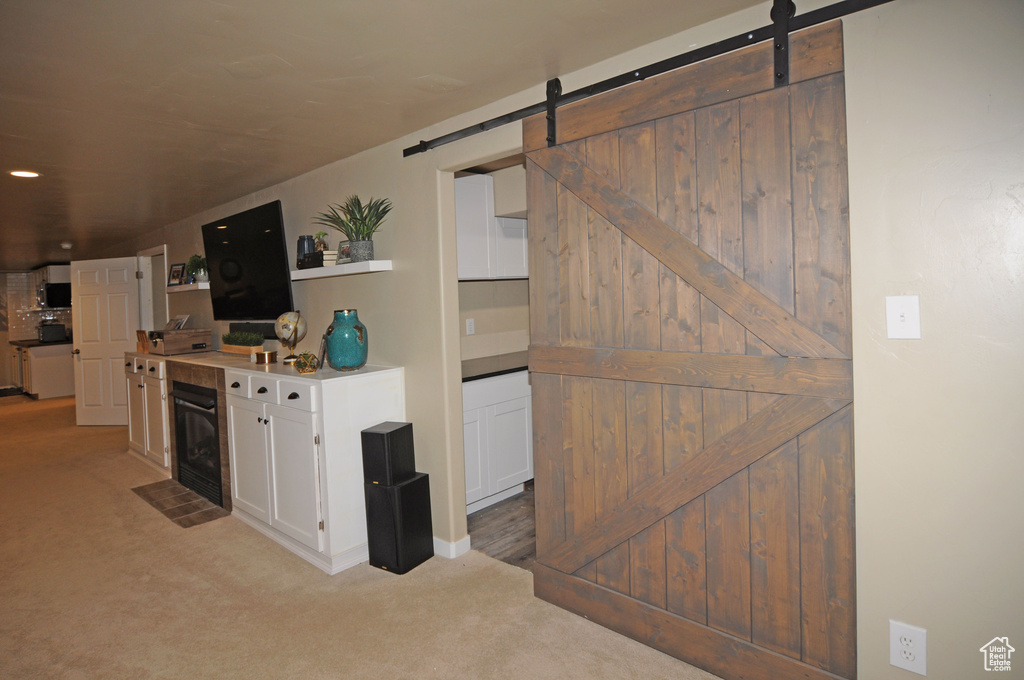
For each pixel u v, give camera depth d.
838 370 1.72
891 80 1.59
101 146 3.00
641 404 2.16
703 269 1.96
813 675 1.82
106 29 1.78
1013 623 1.51
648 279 2.11
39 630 2.41
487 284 4.20
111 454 5.14
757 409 1.89
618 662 2.11
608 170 2.18
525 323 4.52
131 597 2.66
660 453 2.12
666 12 1.82
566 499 2.42
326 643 2.27
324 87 2.30
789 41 1.74
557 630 2.32
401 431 2.92
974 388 1.52
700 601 2.06
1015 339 1.47
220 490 3.76
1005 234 1.46
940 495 1.58
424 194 2.92
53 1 1.60
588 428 2.32
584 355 2.29
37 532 3.42
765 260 1.84
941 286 1.55
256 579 2.81
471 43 1.97
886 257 1.62
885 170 1.61
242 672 2.12
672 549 2.12
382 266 3.06
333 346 3.09
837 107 1.68
